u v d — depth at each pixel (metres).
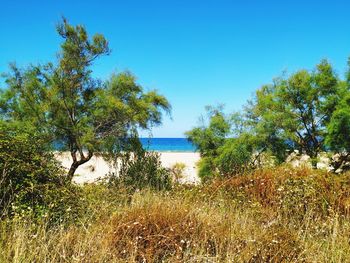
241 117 15.47
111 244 5.13
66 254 4.87
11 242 4.74
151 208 6.04
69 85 11.88
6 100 11.65
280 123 14.62
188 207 6.51
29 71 11.76
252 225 6.12
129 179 10.01
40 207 5.70
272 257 5.07
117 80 11.87
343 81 14.48
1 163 5.87
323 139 14.82
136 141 11.88
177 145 100.88
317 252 5.50
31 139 6.80
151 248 4.96
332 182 8.37
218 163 14.59
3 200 5.74
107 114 11.87
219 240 5.41
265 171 9.39
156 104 12.34
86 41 12.05
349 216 7.08
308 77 14.80
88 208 6.14
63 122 11.80
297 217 6.99
